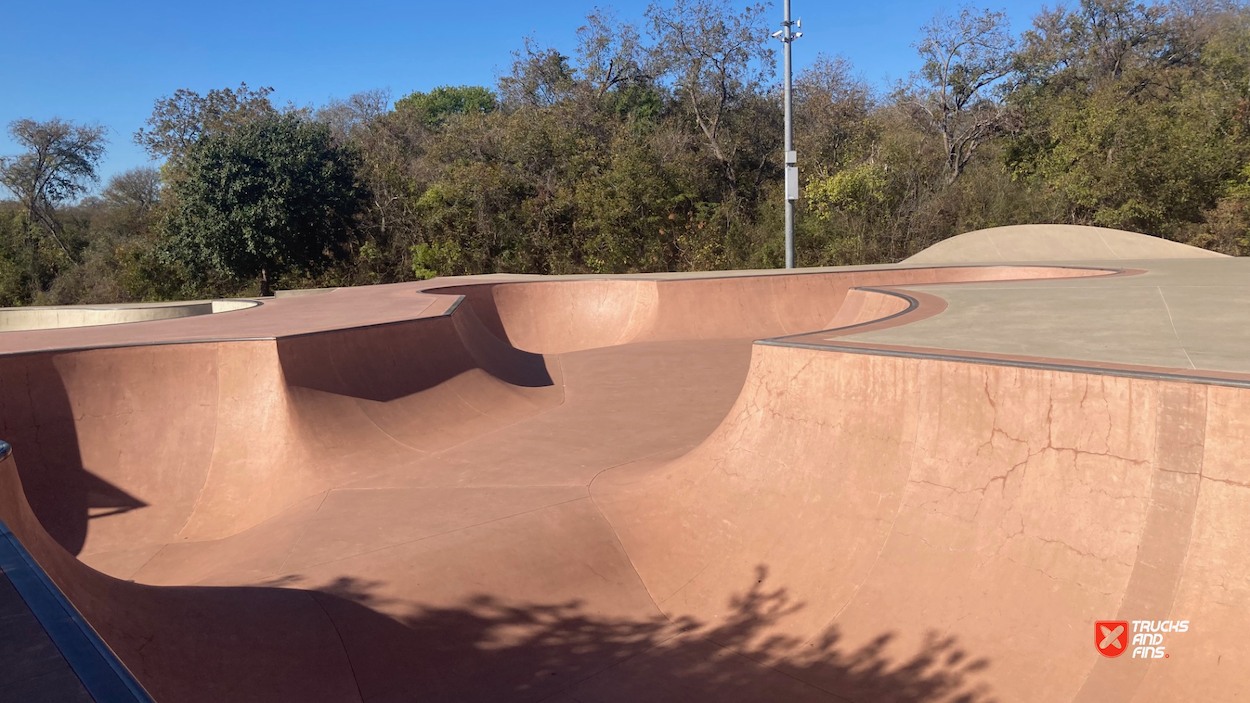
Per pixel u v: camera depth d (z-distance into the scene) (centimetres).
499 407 1161
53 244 3441
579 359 1572
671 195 2903
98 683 184
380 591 575
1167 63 3319
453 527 690
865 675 472
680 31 3130
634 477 802
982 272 1811
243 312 1399
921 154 3019
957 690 438
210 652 470
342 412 944
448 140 3177
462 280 2091
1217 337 629
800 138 3222
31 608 221
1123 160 2775
